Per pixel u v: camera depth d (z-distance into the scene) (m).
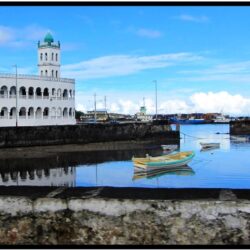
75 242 10.27
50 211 10.35
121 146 81.50
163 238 9.96
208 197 10.22
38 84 96.19
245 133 119.69
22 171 46.12
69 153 66.75
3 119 88.94
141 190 11.11
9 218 10.48
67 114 102.75
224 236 9.73
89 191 11.03
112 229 10.13
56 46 111.44
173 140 99.62
